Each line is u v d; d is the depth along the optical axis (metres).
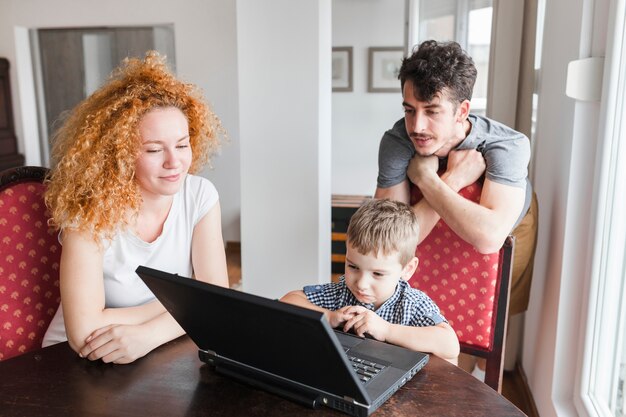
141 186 1.39
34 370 1.16
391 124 4.88
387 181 1.74
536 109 2.41
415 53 1.57
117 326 1.22
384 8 4.67
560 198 1.88
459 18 2.88
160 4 4.60
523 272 2.00
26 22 4.75
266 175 2.49
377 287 1.30
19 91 4.86
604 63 1.56
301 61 2.37
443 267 1.60
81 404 1.03
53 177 1.38
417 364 1.11
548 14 2.18
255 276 2.58
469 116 1.68
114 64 4.80
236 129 4.74
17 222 1.48
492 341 1.57
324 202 2.58
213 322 1.01
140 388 1.08
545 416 1.99
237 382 1.10
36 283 1.51
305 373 0.99
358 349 1.16
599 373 1.73
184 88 1.41
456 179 1.62
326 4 2.45
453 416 0.98
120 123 1.27
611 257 1.65
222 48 4.60
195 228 1.52
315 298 1.44
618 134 1.56
